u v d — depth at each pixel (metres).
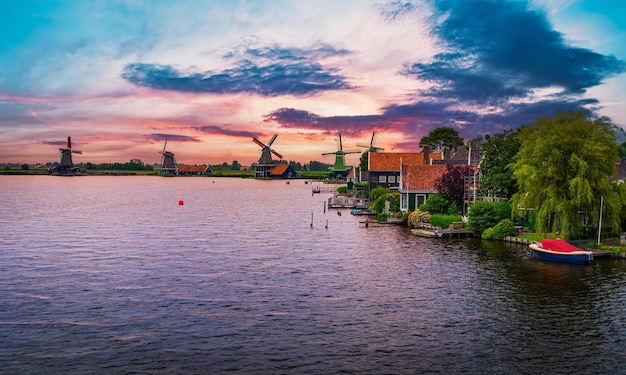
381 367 24.23
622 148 52.81
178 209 106.00
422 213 72.88
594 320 30.66
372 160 115.94
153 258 48.94
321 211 102.00
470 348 26.47
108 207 109.75
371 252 52.28
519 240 57.25
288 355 25.56
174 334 28.28
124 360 24.86
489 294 36.09
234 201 132.25
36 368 23.89
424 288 37.69
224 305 33.50
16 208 104.75
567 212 50.47
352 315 31.50
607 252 47.97
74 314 31.58
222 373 23.56
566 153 51.00
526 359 25.12
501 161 68.44
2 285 38.38
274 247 55.59
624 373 23.58
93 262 46.94
